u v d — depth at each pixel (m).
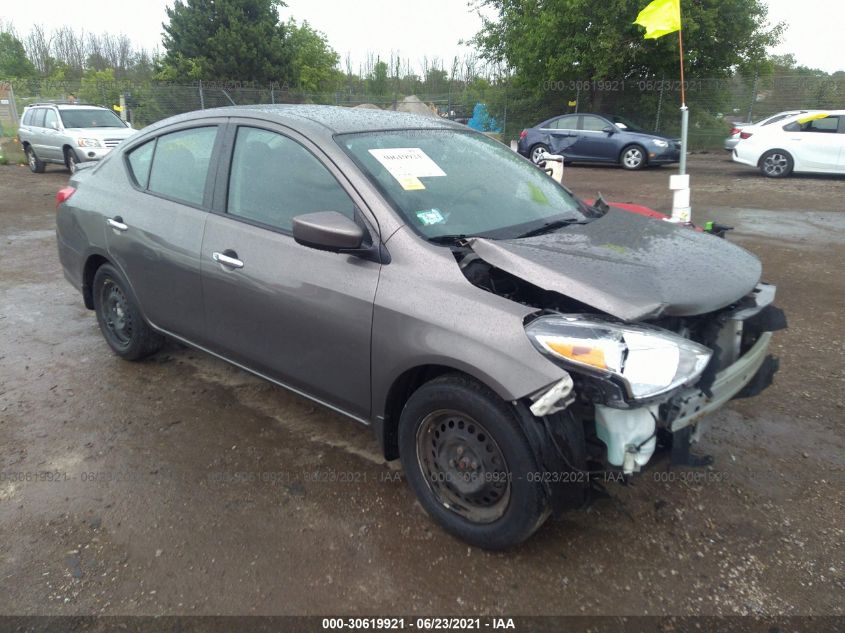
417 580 2.51
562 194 3.65
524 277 2.48
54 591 2.46
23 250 7.79
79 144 14.34
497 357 2.33
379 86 52.84
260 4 36.19
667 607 2.37
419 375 2.73
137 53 60.84
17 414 3.77
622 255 2.70
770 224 9.23
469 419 2.52
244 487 3.09
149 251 3.79
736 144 15.56
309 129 3.15
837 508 2.91
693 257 2.79
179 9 35.78
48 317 5.42
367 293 2.73
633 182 14.43
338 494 3.04
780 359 4.47
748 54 21.97
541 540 2.72
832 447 3.39
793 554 2.63
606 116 17.95
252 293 3.19
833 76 22.00
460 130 3.80
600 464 2.43
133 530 2.79
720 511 2.90
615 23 20.47
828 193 12.06
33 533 2.77
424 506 2.79
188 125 3.78
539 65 22.97
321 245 2.64
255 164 3.33
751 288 2.69
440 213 2.91
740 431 3.55
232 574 2.54
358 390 2.88
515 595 2.44
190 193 3.65
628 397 2.19
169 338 4.02
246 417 3.76
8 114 26.80
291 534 2.77
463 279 2.55
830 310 5.47
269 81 36.72
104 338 4.80
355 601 2.42
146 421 3.70
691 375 2.32
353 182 2.89
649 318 2.31
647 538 2.73
